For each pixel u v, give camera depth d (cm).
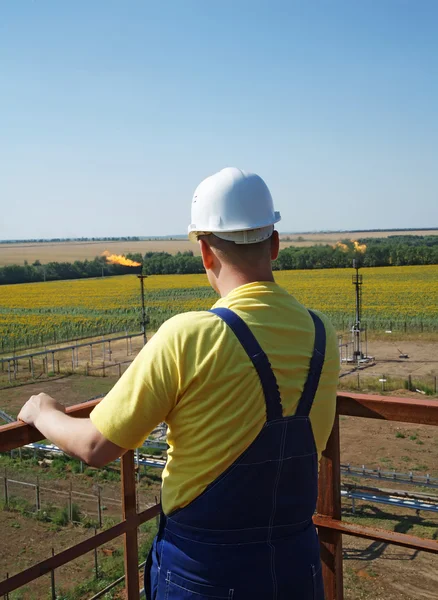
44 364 3503
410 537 223
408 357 3647
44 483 1650
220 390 165
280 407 170
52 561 209
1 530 1338
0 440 192
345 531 234
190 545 174
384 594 1058
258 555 171
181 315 175
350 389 2855
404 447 1939
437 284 7219
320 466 242
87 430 173
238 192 183
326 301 6228
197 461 169
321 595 185
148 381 167
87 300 7300
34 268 10144
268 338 173
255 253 185
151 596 188
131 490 239
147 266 10656
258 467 168
